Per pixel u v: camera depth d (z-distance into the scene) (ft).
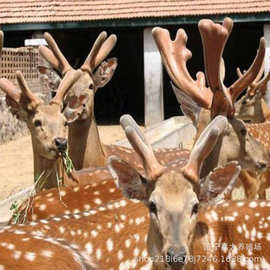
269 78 18.90
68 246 5.40
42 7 30.91
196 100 8.45
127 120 6.16
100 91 40.19
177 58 8.69
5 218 12.57
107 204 7.02
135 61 40.98
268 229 6.79
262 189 11.42
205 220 6.86
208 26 7.93
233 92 8.54
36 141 9.25
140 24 29.71
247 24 34.88
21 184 16.88
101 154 11.57
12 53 26.32
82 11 30.45
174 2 30.37
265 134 12.66
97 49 11.78
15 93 9.40
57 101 9.52
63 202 8.07
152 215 5.53
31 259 5.01
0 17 30.37
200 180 5.83
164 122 27.14
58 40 34.91
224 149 8.46
